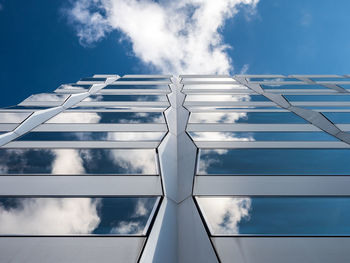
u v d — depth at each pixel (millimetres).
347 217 5836
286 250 5043
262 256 4914
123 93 17875
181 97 17609
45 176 7215
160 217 5887
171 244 5352
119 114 13047
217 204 6336
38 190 6625
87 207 6117
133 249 5012
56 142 9406
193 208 6277
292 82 22453
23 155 8312
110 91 18578
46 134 10188
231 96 17281
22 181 6961
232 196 6602
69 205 6164
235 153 8758
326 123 11516
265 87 20266
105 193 6617
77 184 6922
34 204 6141
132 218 5824
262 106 14758
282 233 5449
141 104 15117
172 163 8703
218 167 7867
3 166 7625
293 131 10734
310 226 5609
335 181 7051
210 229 5559
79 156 8383
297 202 6332
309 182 7035
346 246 5133
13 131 10227
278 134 10430
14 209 5957
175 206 6629
